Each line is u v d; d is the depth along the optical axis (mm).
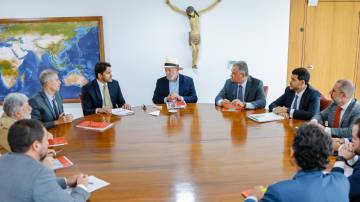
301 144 1162
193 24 4008
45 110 2670
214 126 2525
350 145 1592
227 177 1630
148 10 4047
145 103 4285
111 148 2066
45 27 4004
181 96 3486
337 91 2365
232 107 3098
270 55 4238
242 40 4176
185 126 2541
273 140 2176
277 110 2871
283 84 4340
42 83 2727
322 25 4273
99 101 3275
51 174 1330
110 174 1681
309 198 1074
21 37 4020
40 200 1250
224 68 4230
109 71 3268
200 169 1730
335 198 1098
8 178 1272
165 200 1414
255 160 1841
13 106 2082
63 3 3971
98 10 4008
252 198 1289
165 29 4102
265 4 4098
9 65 4078
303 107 2824
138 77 4211
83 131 2438
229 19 4109
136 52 4148
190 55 4180
